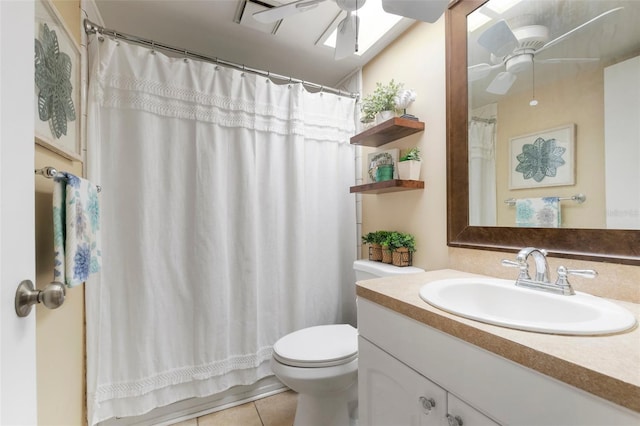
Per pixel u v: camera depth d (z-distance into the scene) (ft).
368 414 3.19
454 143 4.22
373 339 3.14
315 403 4.25
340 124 6.39
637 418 1.37
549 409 1.68
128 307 4.40
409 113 5.13
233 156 5.21
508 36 3.54
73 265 2.72
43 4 2.73
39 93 2.66
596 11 2.82
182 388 4.74
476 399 2.07
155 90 4.59
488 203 3.78
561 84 3.07
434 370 2.40
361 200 6.56
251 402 5.32
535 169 3.29
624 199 2.62
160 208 4.63
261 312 5.46
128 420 4.51
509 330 2.02
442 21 4.53
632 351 1.71
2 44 1.43
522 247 3.38
